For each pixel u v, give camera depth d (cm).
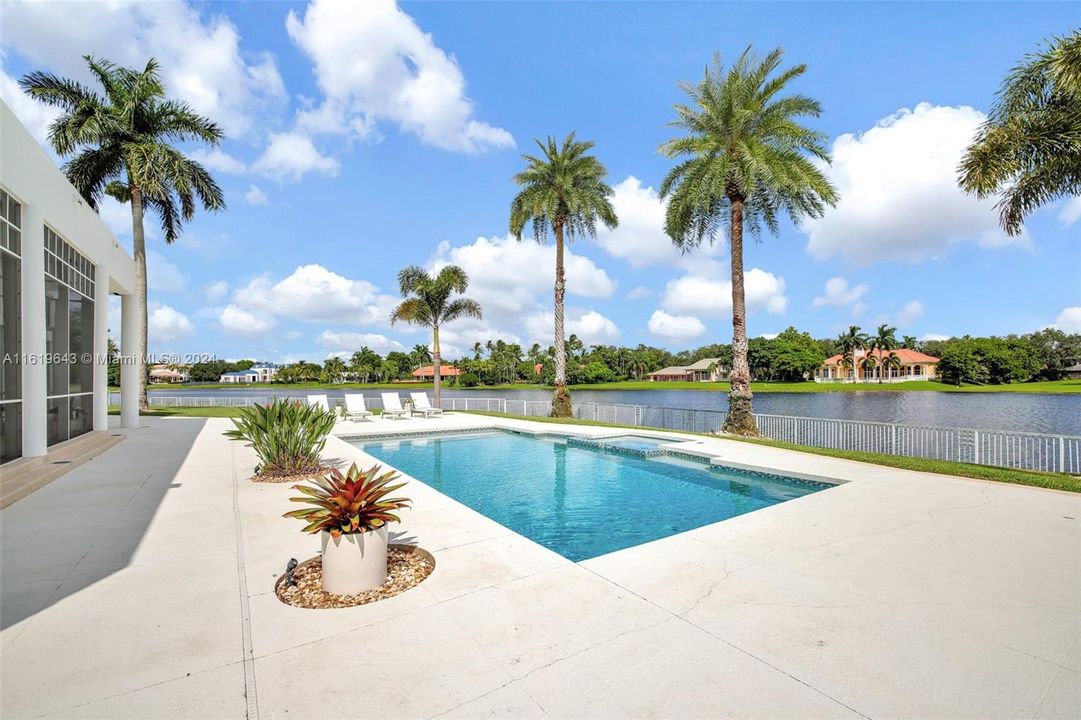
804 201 1498
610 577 393
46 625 317
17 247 786
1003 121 917
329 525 364
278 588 376
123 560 438
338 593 360
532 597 356
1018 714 230
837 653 281
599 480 907
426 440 1435
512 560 431
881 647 288
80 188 1898
